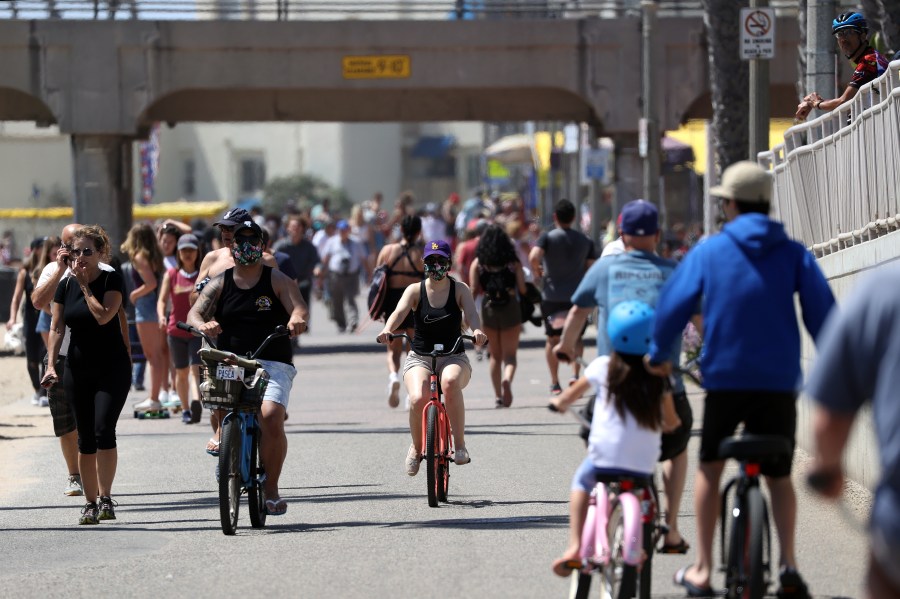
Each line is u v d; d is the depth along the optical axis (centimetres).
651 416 2509
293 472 4553
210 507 3975
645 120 9212
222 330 3634
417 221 5853
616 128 9525
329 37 9400
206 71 9381
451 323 3978
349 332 11600
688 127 13562
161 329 5816
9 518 3891
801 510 3584
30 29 9312
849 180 4166
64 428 4197
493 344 5903
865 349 1584
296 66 9400
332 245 11375
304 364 8806
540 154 16712
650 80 9288
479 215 11869
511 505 3841
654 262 2788
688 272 2475
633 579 2420
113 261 4269
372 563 3142
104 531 3638
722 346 2448
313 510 3869
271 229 13962
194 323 3578
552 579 2948
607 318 2788
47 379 3781
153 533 3597
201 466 4756
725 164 7531
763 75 5719
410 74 9438
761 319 2434
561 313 6131
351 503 3956
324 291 15825
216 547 3378
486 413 5988
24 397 7244
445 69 9450
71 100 9362
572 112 10588
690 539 3294
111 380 3744
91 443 3744
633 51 9481
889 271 1600
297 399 6831
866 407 3606
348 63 9412
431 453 3816
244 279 3628
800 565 3014
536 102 10562
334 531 3547
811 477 1641
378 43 9406
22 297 7088
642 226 2791
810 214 4709
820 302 2450
